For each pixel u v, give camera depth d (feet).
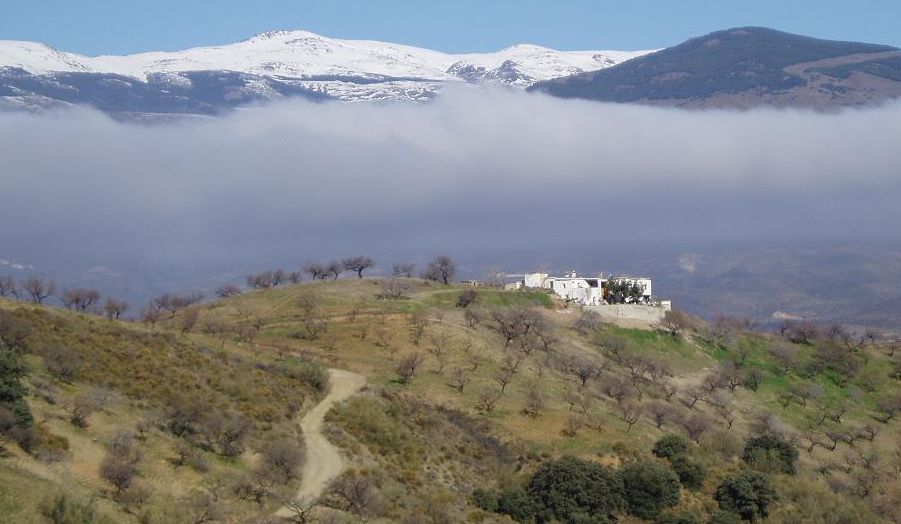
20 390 306.35
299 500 328.70
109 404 350.64
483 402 487.20
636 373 650.84
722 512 426.51
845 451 598.34
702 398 640.17
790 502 458.91
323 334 595.47
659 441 472.44
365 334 595.06
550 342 655.76
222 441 357.20
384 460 396.57
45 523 256.73
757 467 494.59
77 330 414.41
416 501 366.43
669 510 420.77
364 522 324.80
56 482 277.64
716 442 514.68
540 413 486.79
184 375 404.16
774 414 641.40
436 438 433.07
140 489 295.28
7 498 258.16
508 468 428.15
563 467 407.64
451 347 584.40
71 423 324.80
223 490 320.09
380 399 455.22
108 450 316.19
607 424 492.95
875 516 479.41
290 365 474.08
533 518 391.86
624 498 411.95
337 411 424.05
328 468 363.97
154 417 354.95
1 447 285.23
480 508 390.21
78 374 368.89
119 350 407.23
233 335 577.43
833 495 476.13
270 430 384.47
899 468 579.07
